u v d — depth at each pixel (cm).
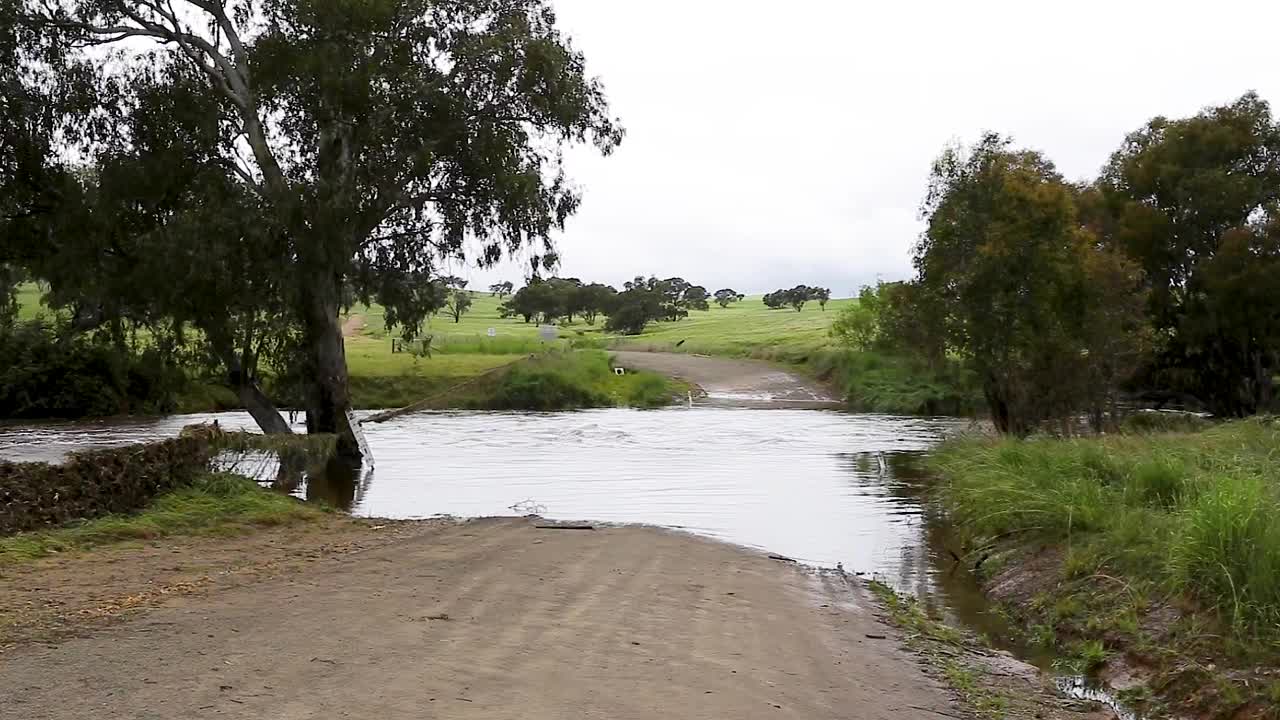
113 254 2317
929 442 2903
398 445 2869
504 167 2370
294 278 2180
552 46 2366
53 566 995
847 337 5019
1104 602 877
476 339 6375
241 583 910
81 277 2289
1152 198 3344
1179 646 748
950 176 2288
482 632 741
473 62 2308
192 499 1405
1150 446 1485
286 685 592
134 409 4047
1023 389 2123
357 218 2272
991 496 1304
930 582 1094
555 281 11375
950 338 2220
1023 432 2134
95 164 2256
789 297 14350
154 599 830
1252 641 709
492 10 2389
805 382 4962
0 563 994
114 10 2322
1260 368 3209
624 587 943
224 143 2316
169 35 2334
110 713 537
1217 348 3222
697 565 1088
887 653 773
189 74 2294
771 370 5306
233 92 2350
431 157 2281
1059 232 2088
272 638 701
